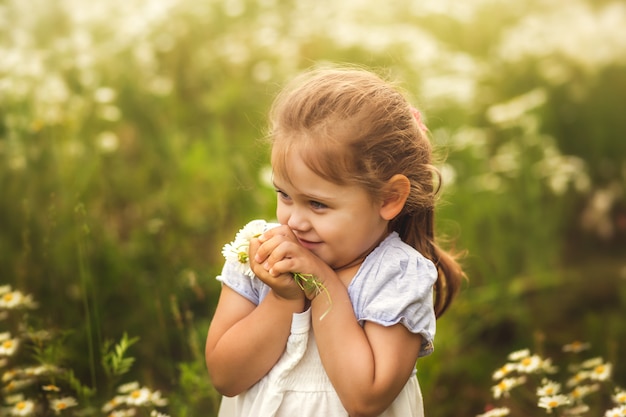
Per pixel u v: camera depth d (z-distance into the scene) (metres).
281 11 5.21
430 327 1.64
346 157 1.55
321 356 1.60
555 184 3.97
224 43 4.70
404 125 1.67
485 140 4.27
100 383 2.76
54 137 3.45
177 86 4.56
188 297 3.23
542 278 3.81
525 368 2.40
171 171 3.95
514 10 5.98
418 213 1.81
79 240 2.40
